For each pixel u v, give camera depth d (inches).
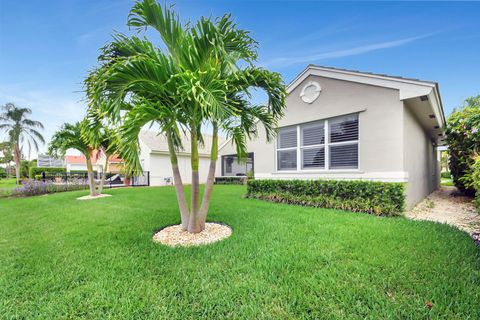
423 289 93.3
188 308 86.8
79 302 91.0
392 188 226.2
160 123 153.9
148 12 154.6
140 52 155.6
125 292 97.3
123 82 141.9
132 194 438.6
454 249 133.3
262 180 350.0
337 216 217.5
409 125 275.9
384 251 131.5
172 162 183.2
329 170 307.4
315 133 327.0
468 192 371.9
